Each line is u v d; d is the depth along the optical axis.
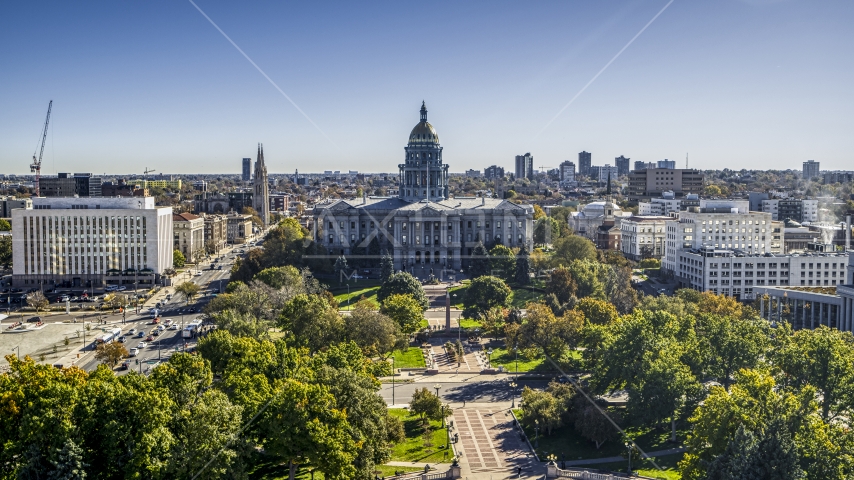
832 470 151.00
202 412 151.88
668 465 190.12
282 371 195.75
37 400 145.25
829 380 195.00
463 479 183.62
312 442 157.75
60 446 139.62
